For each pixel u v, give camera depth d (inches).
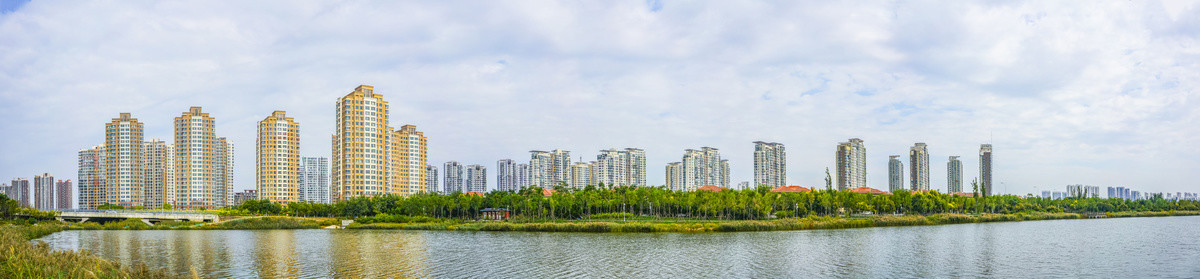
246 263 4468.5
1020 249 5221.5
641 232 7081.7
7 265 2950.3
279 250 5359.3
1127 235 6756.9
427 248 5452.8
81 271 2856.8
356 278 3782.0
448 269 4126.5
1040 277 3814.0
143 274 3329.2
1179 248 5359.3
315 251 5255.9
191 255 4995.1
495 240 6210.6
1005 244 5639.8
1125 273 3969.0
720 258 4613.7
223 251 5295.3
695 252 4980.3
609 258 4638.3
